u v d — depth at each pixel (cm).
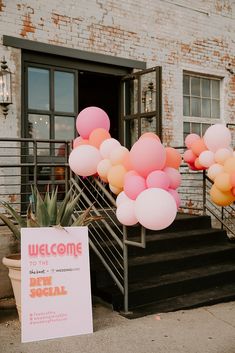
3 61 587
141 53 728
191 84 817
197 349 362
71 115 661
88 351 354
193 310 461
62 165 526
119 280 487
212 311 459
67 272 392
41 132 635
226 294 503
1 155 574
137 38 723
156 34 746
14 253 495
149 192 352
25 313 371
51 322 378
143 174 368
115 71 709
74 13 653
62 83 656
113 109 857
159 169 370
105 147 413
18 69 603
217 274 536
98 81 833
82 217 434
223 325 418
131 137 736
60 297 385
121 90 729
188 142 498
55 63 644
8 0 596
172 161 402
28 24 612
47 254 388
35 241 386
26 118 620
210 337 388
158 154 362
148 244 552
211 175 438
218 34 837
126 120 732
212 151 450
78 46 657
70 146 529
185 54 786
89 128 438
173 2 769
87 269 401
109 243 526
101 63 688
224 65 847
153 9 743
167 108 762
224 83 852
